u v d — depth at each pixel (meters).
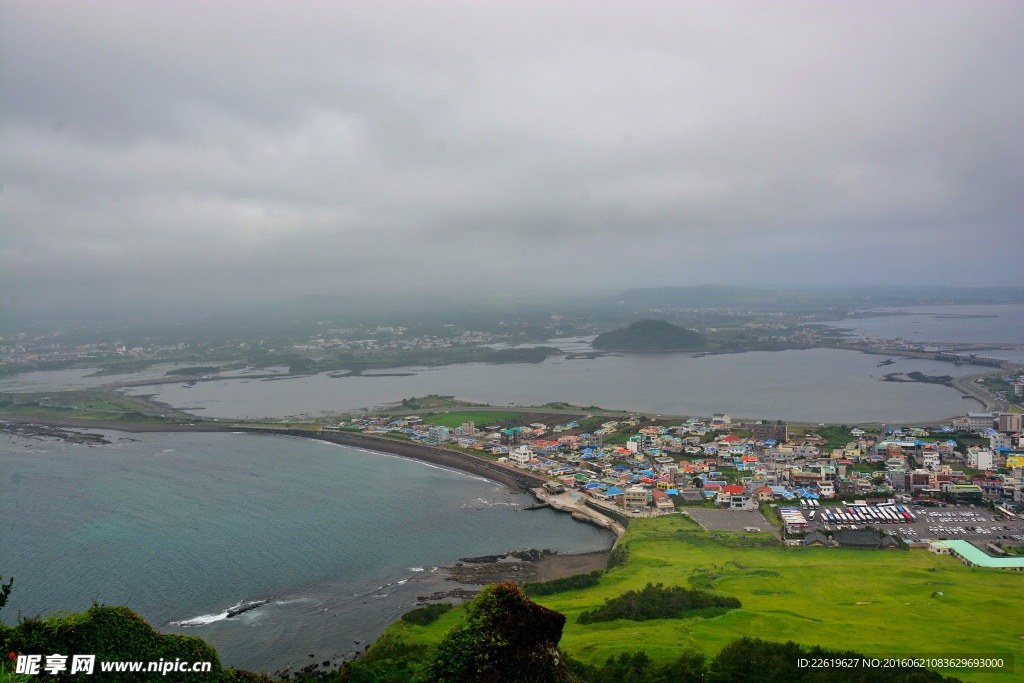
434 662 58.81
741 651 99.69
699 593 134.38
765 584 144.75
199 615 145.38
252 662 124.75
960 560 160.75
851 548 172.88
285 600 152.88
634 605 129.25
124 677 67.38
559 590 151.50
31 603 151.38
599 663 103.06
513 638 59.12
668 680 92.44
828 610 126.88
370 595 155.50
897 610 125.81
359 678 94.25
